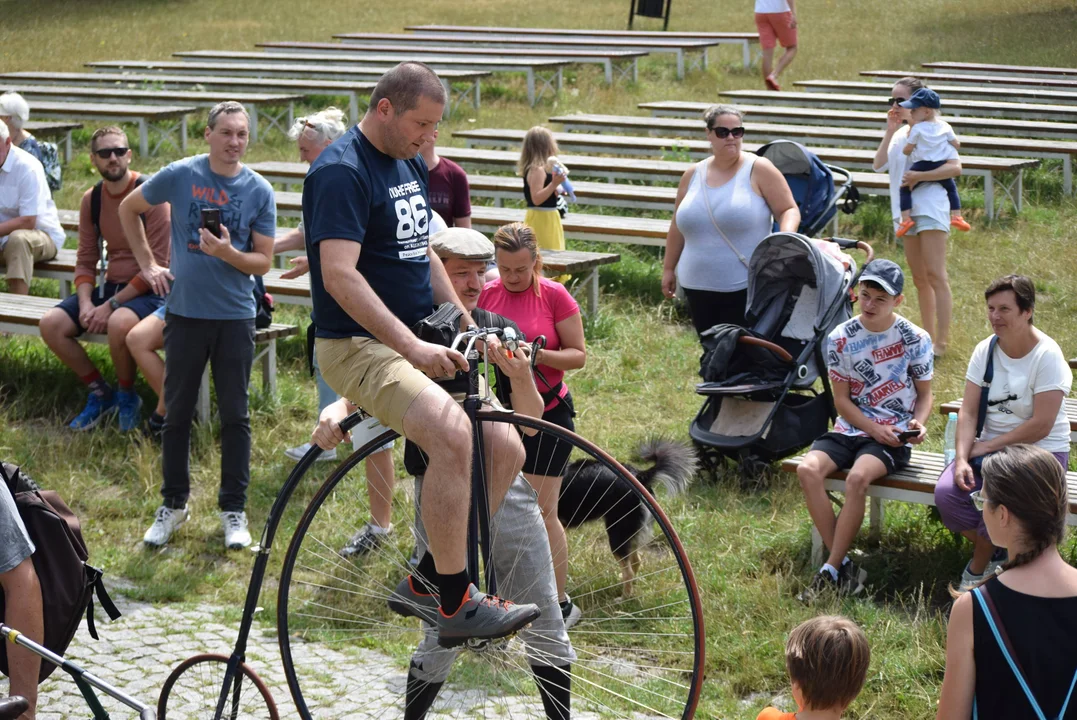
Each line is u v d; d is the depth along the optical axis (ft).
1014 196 36.76
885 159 27.81
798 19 86.74
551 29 81.82
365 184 10.78
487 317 12.55
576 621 15.31
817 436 19.31
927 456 16.84
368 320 10.41
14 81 58.80
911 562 16.22
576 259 26.43
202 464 20.71
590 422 22.04
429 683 12.34
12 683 10.55
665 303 28.45
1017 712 8.11
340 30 87.51
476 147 45.75
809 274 19.63
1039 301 27.91
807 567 16.33
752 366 19.65
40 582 10.84
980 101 50.26
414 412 10.52
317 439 11.69
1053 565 8.30
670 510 18.21
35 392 23.71
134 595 16.66
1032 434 14.88
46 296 29.25
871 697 13.21
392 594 12.34
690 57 66.80
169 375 18.03
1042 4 88.22
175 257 18.01
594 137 43.78
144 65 62.69
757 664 14.05
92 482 20.16
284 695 14.01
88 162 43.86
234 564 17.65
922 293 24.85
